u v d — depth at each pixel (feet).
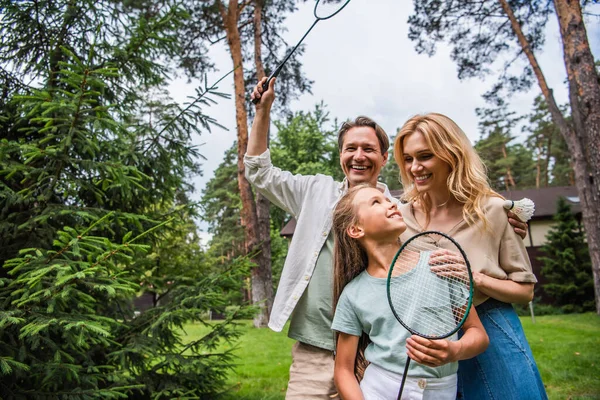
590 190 37.11
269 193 8.30
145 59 12.98
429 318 5.35
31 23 12.67
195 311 11.86
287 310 7.33
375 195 6.09
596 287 38.99
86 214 10.27
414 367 5.33
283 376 20.33
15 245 10.64
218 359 13.21
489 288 5.91
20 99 9.40
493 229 6.17
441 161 6.38
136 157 12.41
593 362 20.31
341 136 8.39
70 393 9.53
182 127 13.32
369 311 5.73
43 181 10.80
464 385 6.40
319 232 7.59
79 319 8.58
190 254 18.26
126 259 9.68
